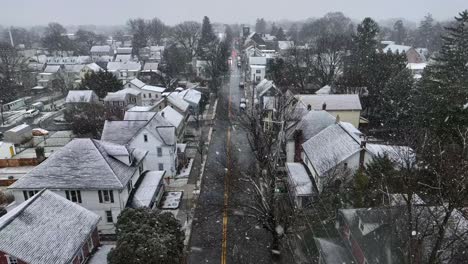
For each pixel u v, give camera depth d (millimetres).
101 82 75500
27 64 112438
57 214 24203
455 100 38094
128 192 31984
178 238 24391
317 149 36281
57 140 56219
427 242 19125
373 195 27062
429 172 23438
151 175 36312
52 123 66188
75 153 31297
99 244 27125
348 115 55281
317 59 84625
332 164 31609
